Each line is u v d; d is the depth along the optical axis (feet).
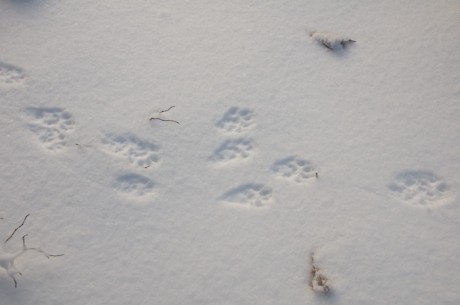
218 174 7.18
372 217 7.05
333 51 7.57
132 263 6.93
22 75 7.42
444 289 6.86
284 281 6.90
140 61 7.53
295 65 7.53
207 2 7.74
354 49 7.57
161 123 7.32
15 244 6.93
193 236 7.00
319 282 6.87
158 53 7.57
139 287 6.88
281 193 7.13
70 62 7.49
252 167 7.20
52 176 7.13
